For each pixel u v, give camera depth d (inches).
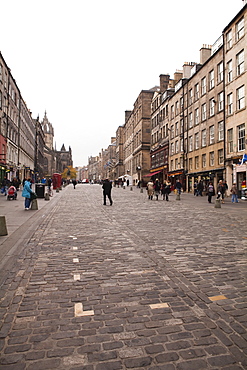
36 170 2593.5
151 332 125.3
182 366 104.2
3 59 1261.1
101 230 355.3
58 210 571.8
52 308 146.9
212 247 271.6
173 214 525.0
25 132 1994.3
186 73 1549.0
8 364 105.0
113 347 115.1
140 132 2364.7
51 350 113.2
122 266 213.6
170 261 226.7
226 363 105.7
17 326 129.8
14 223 396.5
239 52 983.6
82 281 183.3
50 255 241.0
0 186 1214.9
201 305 149.6
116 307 147.9
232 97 1025.5
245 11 941.8
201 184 1140.5
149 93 2336.4
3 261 221.6
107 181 695.7
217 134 1138.0
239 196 962.7
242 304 150.7
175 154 1604.3
